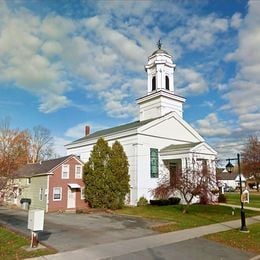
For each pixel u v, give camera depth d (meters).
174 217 20.75
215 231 15.61
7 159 25.95
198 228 16.56
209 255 10.99
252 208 26.91
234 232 15.34
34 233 12.25
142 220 20.09
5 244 12.64
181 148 29.19
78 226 17.94
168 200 27.95
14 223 20.05
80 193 31.52
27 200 32.44
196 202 28.58
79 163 32.12
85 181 29.92
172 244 12.66
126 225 18.02
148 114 35.94
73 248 11.98
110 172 28.06
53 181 30.16
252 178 65.31
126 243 12.85
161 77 35.59
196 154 28.69
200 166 25.84
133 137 30.38
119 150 29.12
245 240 13.52
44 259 10.40
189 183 22.97
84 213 25.83
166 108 34.66
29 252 11.27
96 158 29.06
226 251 11.63
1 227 17.73
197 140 35.69
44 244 12.72
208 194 24.72
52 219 21.73
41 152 59.94
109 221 20.06
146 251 11.45
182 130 34.25
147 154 30.20
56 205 29.86
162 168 30.95
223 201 31.41
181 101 36.12
